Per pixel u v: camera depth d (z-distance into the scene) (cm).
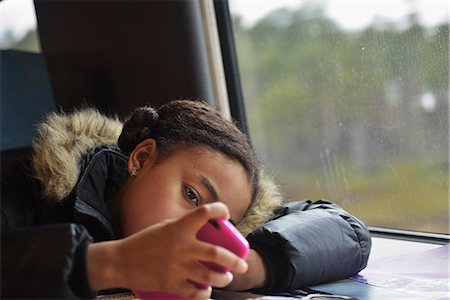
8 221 95
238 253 72
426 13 130
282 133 165
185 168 94
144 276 67
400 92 137
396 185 140
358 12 143
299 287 99
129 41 174
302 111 159
